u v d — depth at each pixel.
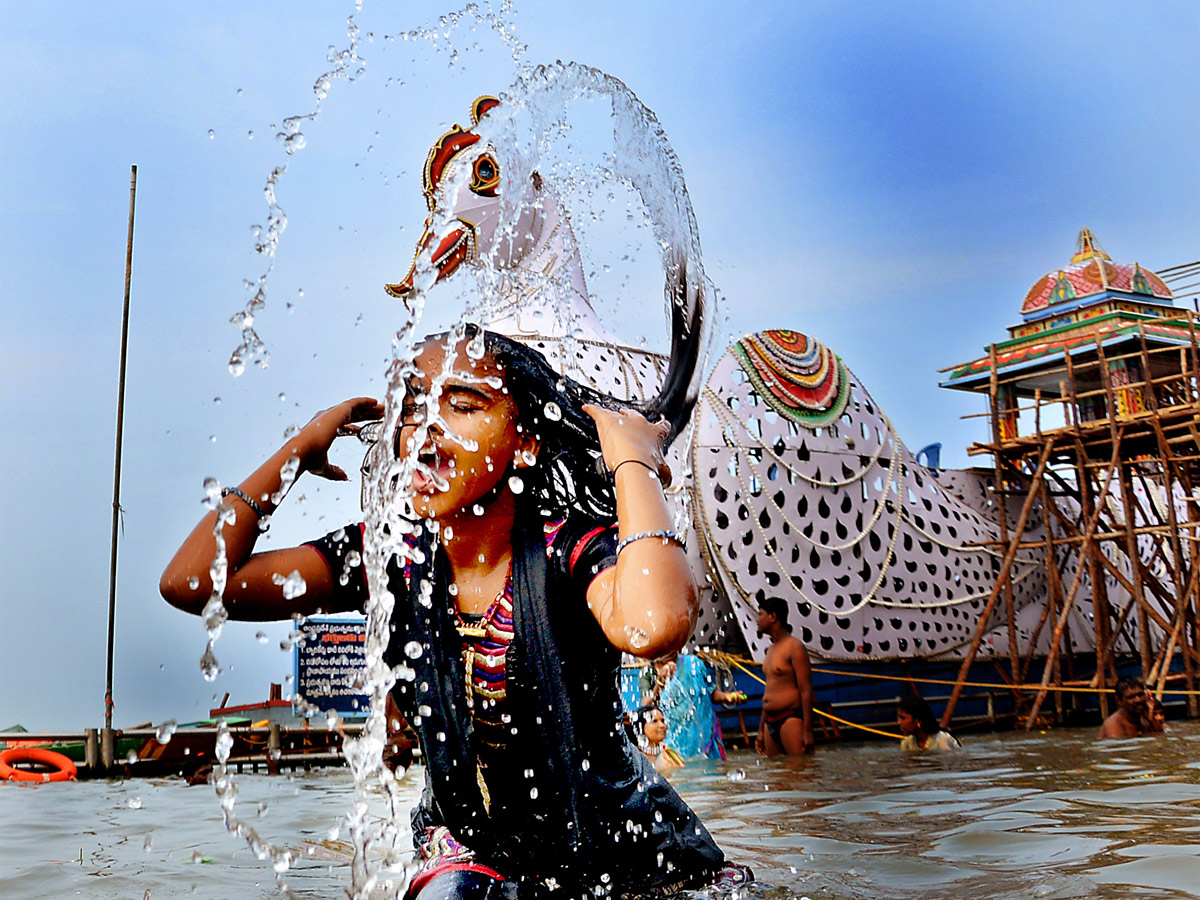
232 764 7.86
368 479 2.25
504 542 2.01
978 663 12.02
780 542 10.84
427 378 2.02
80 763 7.66
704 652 10.05
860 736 10.80
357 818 1.90
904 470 12.10
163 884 2.55
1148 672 11.61
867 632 11.22
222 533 2.01
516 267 8.64
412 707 2.07
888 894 2.09
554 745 1.92
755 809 3.89
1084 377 14.18
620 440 1.99
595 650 1.98
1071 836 2.77
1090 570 12.27
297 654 8.64
